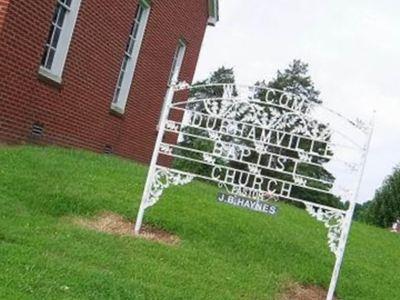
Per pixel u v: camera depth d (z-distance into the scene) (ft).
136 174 43.21
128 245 28.73
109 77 52.90
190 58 68.80
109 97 53.93
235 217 38.06
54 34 45.37
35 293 20.22
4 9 38.63
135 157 62.03
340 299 30.66
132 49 57.21
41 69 43.80
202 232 33.19
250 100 30.99
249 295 26.50
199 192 43.98
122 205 33.58
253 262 31.14
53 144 47.62
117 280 23.36
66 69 46.68
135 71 57.93
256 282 28.22
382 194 94.99
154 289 23.75
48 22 42.73
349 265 36.50
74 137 50.24
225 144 31.19
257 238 34.76
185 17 65.00
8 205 29.35
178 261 28.12
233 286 26.89
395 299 32.76
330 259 35.60
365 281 34.37
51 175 35.63
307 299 28.96
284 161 31.14
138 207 33.96
